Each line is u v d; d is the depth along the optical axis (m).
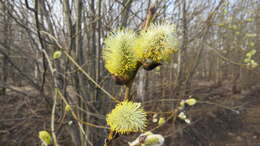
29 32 2.96
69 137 4.93
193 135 6.61
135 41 1.06
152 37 0.99
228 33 8.25
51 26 3.11
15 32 4.38
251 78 11.20
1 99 5.33
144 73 5.61
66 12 2.98
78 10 2.99
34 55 3.63
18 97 5.47
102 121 3.89
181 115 3.61
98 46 3.26
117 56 1.02
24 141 4.86
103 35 3.38
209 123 7.55
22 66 4.45
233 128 7.78
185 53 6.30
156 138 1.07
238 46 8.70
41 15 3.05
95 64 3.58
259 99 10.80
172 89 5.87
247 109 9.35
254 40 10.27
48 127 4.86
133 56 1.02
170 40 0.99
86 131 3.36
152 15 1.08
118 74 1.03
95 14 3.39
